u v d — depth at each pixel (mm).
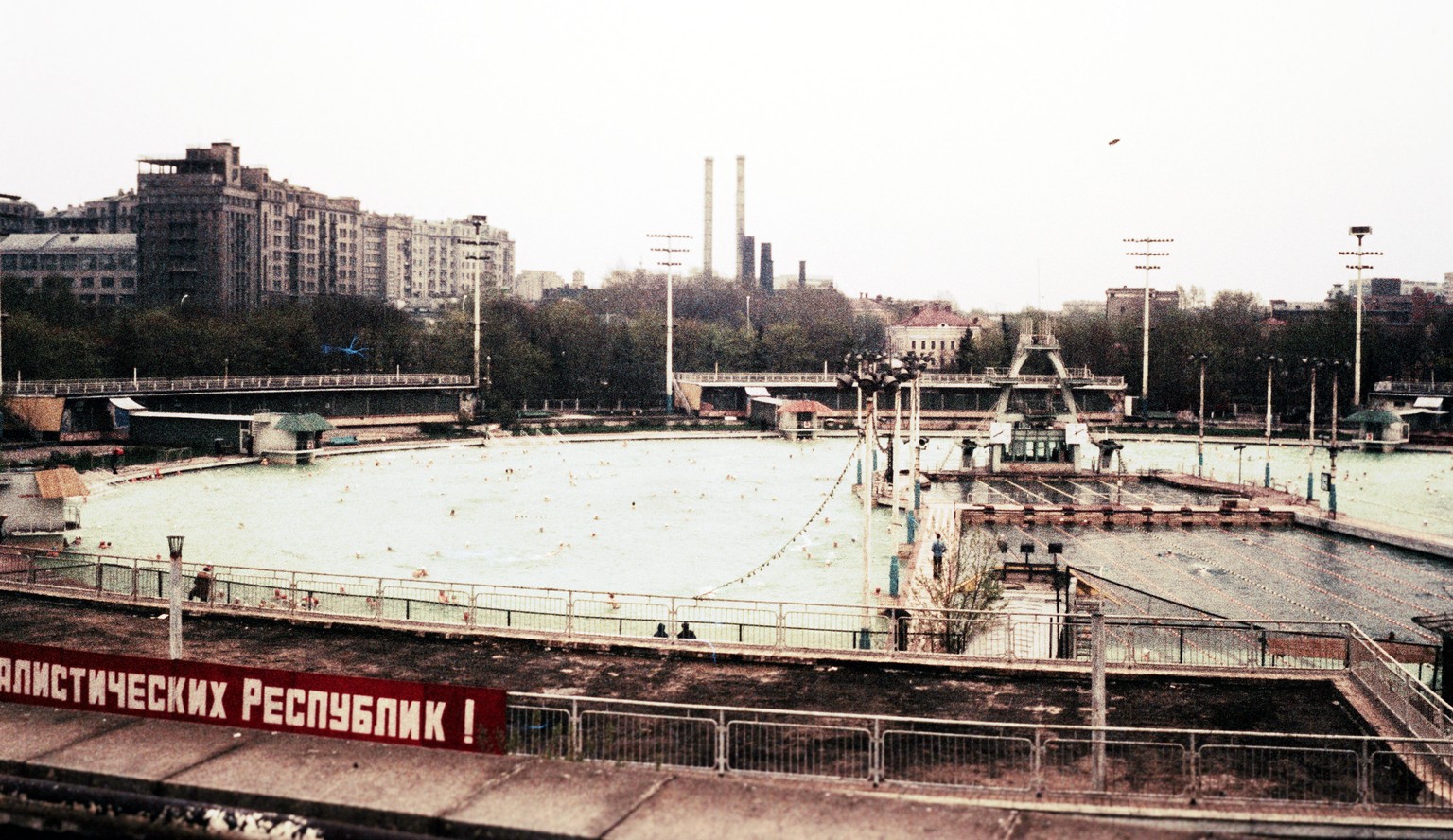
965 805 15289
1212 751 30953
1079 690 36406
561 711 28750
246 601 54469
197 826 15148
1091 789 27703
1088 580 80562
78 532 100188
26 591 48438
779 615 40812
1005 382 194750
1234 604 78750
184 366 189375
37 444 152125
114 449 147875
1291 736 27062
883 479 134125
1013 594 72062
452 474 150500
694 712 33625
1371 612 76688
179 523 106875
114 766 17406
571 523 112875
